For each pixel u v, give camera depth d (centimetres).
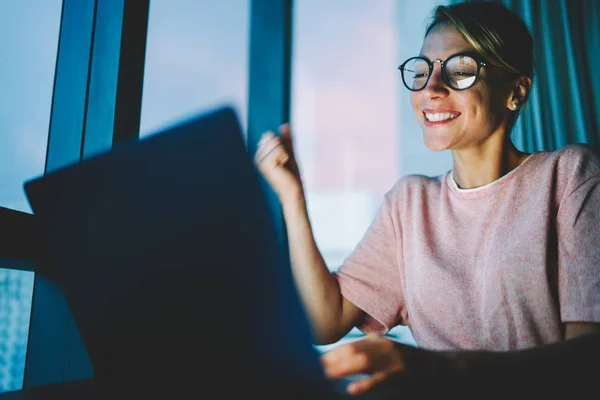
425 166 184
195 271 45
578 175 77
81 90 97
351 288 94
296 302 44
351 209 188
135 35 102
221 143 45
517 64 86
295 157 91
